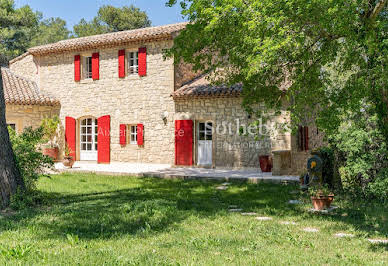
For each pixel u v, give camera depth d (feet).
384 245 16.56
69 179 39.60
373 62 19.21
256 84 26.76
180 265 13.42
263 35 20.65
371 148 27.25
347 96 20.10
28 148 26.73
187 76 53.62
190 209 24.32
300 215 22.88
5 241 16.38
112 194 30.53
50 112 59.16
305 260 14.24
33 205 24.67
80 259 13.98
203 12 24.70
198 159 49.24
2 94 24.36
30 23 101.65
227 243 16.55
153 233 18.37
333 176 29.43
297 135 42.50
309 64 22.82
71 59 57.72
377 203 25.63
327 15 18.04
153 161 51.93
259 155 43.42
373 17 19.79
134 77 53.16
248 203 26.66
